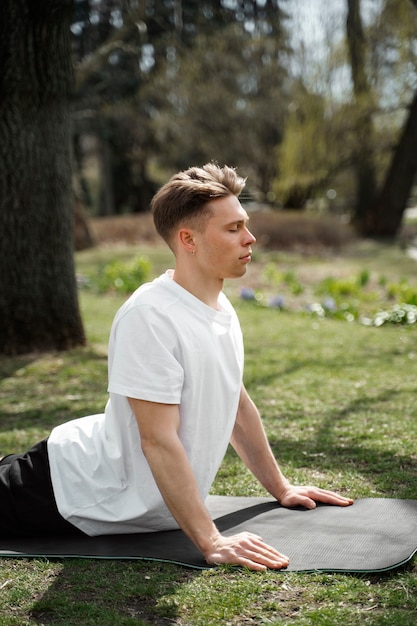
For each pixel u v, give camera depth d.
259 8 13.62
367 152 20.88
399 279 12.61
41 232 6.49
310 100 20.58
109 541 2.65
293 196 21.94
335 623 2.06
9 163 6.26
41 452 2.70
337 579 2.32
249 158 23.61
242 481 3.41
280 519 2.79
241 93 23.53
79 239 17.47
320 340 7.49
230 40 22.25
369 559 2.41
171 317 2.43
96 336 7.60
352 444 3.97
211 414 2.53
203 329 2.49
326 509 2.89
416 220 29.56
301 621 2.08
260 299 10.65
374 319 8.91
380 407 4.79
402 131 20.22
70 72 6.34
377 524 2.70
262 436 2.95
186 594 2.26
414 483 3.31
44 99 6.24
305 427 4.37
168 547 2.59
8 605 2.28
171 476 2.40
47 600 2.28
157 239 18.66
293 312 9.80
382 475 3.44
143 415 2.39
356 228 20.95
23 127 6.22
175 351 2.42
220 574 2.38
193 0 12.59
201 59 22.78
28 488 2.65
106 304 10.52
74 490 2.63
